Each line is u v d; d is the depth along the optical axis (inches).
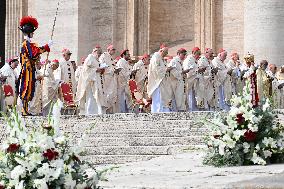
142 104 2273.6
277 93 2367.1
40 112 2217.0
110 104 2327.8
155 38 2802.7
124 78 2369.6
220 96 2372.0
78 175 766.5
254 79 2106.3
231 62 2402.8
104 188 854.5
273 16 2503.7
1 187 754.8
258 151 1120.8
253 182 778.2
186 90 2294.5
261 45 2509.8
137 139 1544.0
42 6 2783.0
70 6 2751.0
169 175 991.6
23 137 767.7
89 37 2787.9
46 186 744.3
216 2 2706.7
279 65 2498.8
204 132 1544.0
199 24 2731.3
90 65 2268.7
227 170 1024.9
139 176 992.9
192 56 2325.3
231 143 1109.7
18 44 2918.3
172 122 1649.9
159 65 2233.0
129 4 2783.0
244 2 2571.4
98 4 2792.8
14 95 2220.7
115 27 2785.4
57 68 2351.1
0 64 3034.0
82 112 2287.2
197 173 1005.8
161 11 2819.9
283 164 1115.3
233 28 2650.1
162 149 1486.2
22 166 749.9
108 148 1520.7
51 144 761.0
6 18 2935.5
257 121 1113.4
